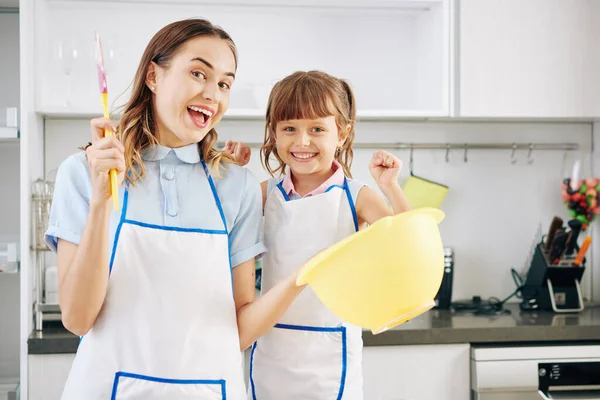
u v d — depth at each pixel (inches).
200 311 49.9
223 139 109.6
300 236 58.8
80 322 47.1
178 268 49.9
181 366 48.8
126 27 107.1
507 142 115.9
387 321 44.0
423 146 113.2
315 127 57.9
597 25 103.7
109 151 42.9
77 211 49.2
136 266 49.3
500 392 91.7
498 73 102.0
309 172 59.1
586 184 111.9
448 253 108.4
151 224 50.4
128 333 48.6
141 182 51.5
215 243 51.5
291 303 54.6
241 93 110.1
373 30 113.0
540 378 93.0
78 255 45.6
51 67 104.7
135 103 52.6
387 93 113.5
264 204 62.2
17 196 104.0
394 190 58.1
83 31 106.2
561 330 93.9
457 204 115.0
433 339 91.9
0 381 99.6
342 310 44.3
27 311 89.4
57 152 106.0
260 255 55.7
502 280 115.9
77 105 105.2
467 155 115.1
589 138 117.3
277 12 110.0
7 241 94.7
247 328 51.8
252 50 110.7
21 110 91.0
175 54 49.6
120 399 47.9
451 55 102.0
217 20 109.4
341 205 59.6
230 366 50.2
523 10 102.1
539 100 103.0
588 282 117.3
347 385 58.8
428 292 44.7
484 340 92.7
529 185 116.6
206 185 53.1
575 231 105.0
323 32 112.1
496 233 115.9
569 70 103.4
